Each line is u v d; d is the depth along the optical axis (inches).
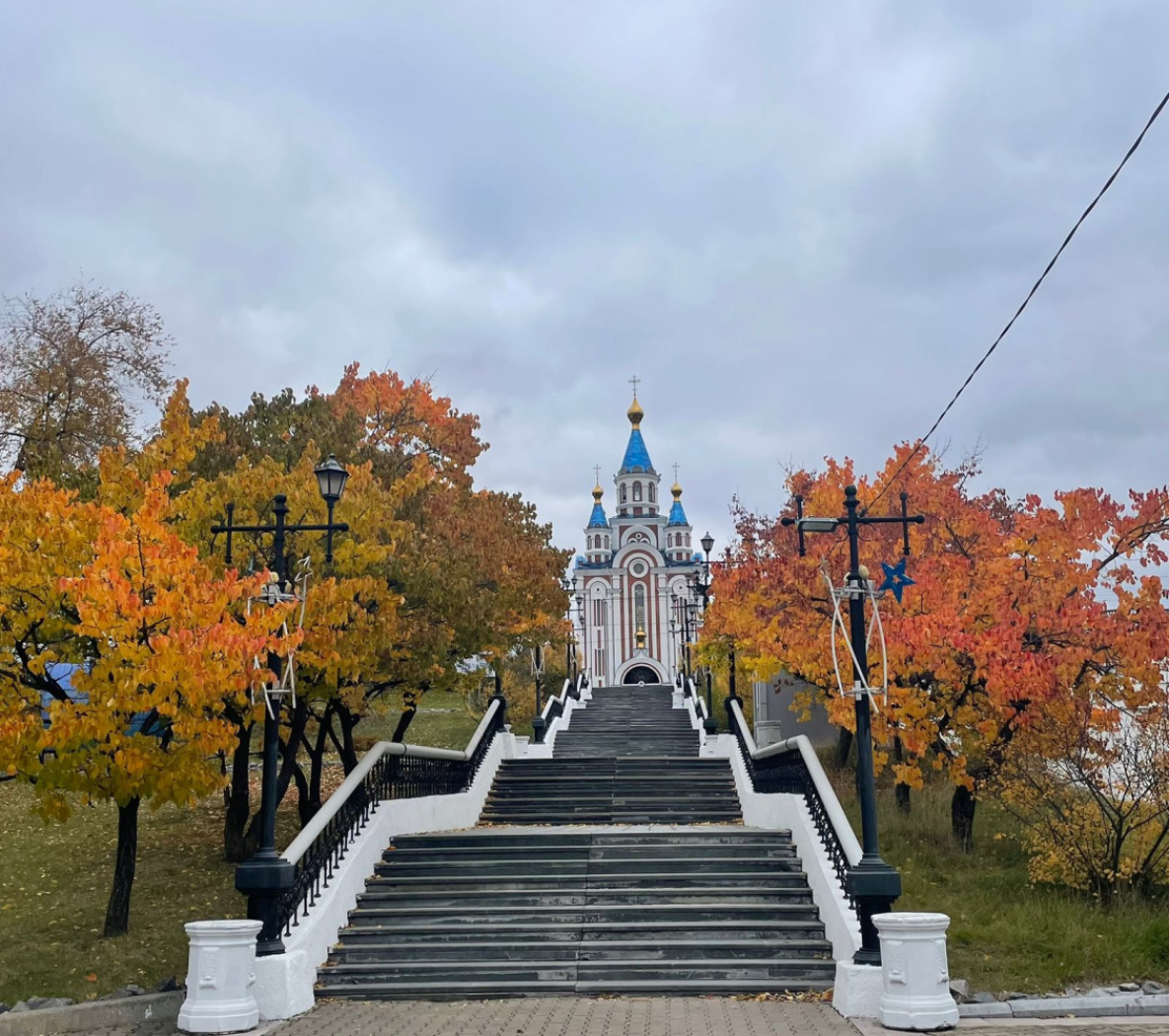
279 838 788.6
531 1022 387.9
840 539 832.9
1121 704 621.3
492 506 924.0
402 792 654.5
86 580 446.0
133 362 1040.8
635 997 435.8
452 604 662.5
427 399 1059.9
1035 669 584.7
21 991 483.5
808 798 574.9
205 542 603.8
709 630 1114.7
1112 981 440.1
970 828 698.8
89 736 458.9
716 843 588.1
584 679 1722.4
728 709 946.1
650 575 3088.1
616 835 597.0
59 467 697.0
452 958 470.9
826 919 479.5
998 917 526.0
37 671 499.8
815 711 1272.1
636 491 3277.6
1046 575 646.5
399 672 695.1
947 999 372.5
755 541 1055.6
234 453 684.7
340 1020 402.3
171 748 522.3
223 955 399.2
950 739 716.7
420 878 546.6
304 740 742.5
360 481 625.6
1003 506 1028.5
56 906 622.8
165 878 678.5
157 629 470.3
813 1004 415.8
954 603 674.2
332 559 579.8
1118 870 556.1
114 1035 397.7
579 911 505.4
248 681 459.8
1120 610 623.5
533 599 941.8
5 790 938.1
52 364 965.2
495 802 800.9
